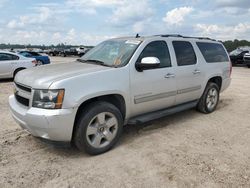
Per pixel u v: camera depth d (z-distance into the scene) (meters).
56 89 3.38
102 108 3.80
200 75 5.66
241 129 5.11
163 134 4.77
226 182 3.16
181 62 5.19
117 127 4.06
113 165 3.56
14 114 3.87
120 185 3.08
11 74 11.27
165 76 4.75
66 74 3.67
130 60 4.23
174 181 3.17
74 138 3.72
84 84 3.60
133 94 4.25
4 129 4.89
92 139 3.81
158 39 4.82
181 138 4.57
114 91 3.93
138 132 4.87
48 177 3.24
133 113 4.42
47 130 3.40
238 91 9.25
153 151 4.01
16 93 3.98
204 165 3.57
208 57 6.01
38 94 3.45
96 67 4.09
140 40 4.61
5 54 11.17
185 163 3.62
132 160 3.71
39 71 3.98
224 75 6.54
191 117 5.87
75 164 3.59
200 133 4.85
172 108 5.22
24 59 11.68
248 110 6.57
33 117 3.42
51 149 4.04
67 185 3.07
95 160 3.71
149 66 4.16
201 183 3.13
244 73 15.93
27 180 3.16
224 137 4.66
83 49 43.53
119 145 4.24
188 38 5.61
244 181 3.19
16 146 4.13
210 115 6.07
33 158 3.74
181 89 5.18
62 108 3.41
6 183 3.09
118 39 5.05
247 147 4.23
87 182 3.14
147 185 3.08
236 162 3.68
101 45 5.17
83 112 3.68
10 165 3.52
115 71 3.99
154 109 4.80
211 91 6.16
